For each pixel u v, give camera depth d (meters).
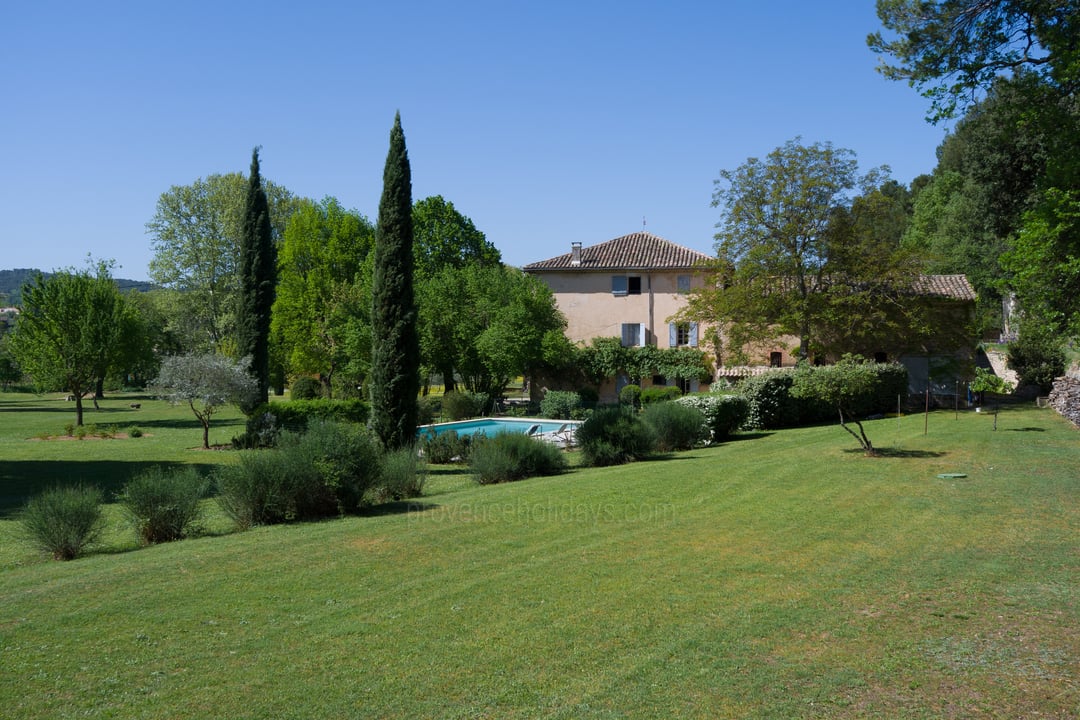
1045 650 5.73
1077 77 13.16
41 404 57.72
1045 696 5.00
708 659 5.74
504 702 5.14
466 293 36.69
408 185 19.88
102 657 6.01
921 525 9.95
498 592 7.55
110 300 37.66
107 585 7.98
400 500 13.59
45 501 10.26
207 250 50.75
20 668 5.79
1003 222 35.12
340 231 44.97
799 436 21.22
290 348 45.03
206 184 51.72
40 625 6.75
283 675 5.64
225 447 26.50
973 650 5.78
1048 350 30.52
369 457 12.77
